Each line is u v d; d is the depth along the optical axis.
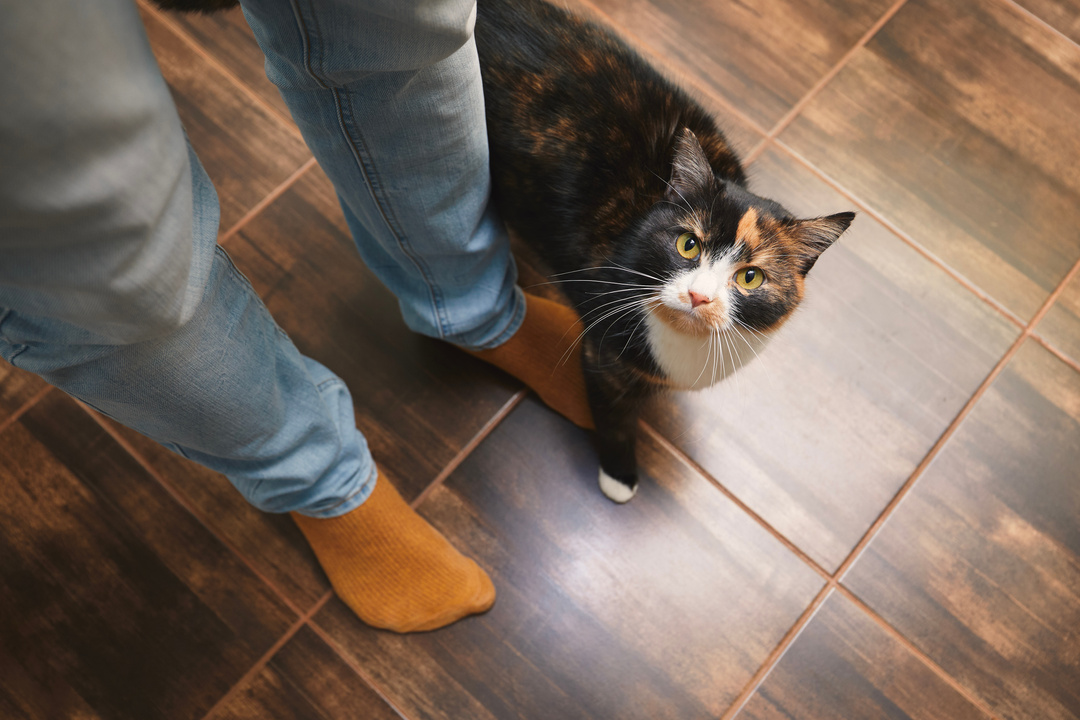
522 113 0.89
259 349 0.72
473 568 1.10
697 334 0.83
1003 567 1.13
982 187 1.32
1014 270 1.27
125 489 1.14
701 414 1.20
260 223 1.28
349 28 0.54
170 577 1.11
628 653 1.09
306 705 1.06
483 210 0.90
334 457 0.93
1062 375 1.22
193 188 0.56
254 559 1.12
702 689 1.08
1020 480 1.17
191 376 0.63
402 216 0.83
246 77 1.34
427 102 0.68
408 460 1.17
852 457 1.18
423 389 1.21
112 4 0.35
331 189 1.29
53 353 0.55
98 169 0.36
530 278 1.25
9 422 1.16
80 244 0.39
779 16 1.41
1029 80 1.38
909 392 1.21
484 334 1.12
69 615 1.09
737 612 1.11
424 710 1.07
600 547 1.14
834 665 1.09
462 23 0.57
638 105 0.91
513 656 1.09
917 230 1.29
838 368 1.22
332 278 1.26
